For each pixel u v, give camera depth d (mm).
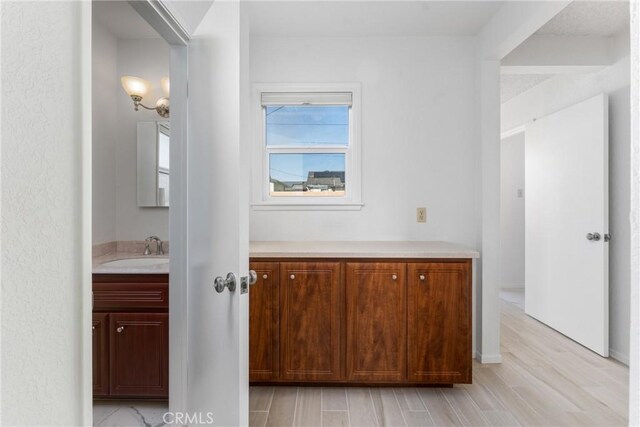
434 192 2734
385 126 2730
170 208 1527
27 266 651
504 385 2244
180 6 1302
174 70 1457
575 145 2992
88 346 792
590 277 2816
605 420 1876
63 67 730
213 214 1329
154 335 1979
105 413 1983
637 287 388
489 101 2605
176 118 1477
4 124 607
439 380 2135
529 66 2752
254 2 2271
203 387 1348
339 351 2158
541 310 3438
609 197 2771
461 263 2145
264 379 2160
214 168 1330
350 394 2146
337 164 2828
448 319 2137
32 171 659
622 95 2660
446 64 2715
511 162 4859
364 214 2744
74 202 762
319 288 2160
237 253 1276
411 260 2148
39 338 675
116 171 2545
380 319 2148
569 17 2469
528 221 3662
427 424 1840
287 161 2826
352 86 2707
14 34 624
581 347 2861
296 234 2748
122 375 1987
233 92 1285
